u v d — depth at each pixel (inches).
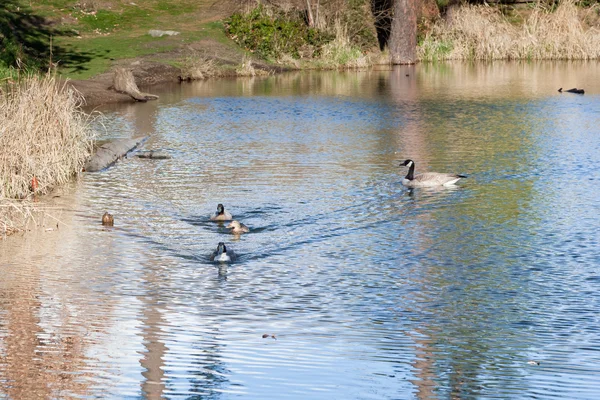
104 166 936.9
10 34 1679.4
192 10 2081.7
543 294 548.1
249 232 692.1
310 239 672.4
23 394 402.6
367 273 591.5
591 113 1294.3
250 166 939.3
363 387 412.5
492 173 898.1
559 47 2119.8
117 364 438.3
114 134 1136.2
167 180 874.1
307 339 475.8
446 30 2191.2
